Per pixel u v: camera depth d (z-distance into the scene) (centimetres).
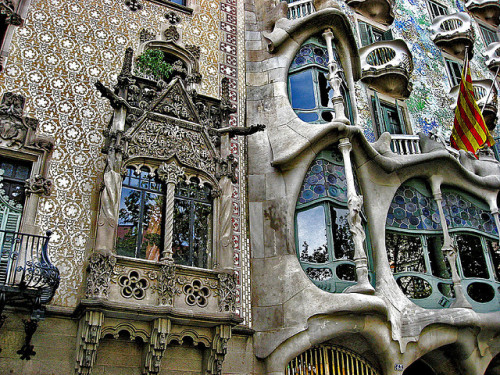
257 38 1563
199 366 1072
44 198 1070
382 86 1755
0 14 1191
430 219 1465
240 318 1054
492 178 1566
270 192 1299
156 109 1197
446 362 1359
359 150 1377
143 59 1312
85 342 923
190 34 1470
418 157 1453
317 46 1534
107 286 963
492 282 1438
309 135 1302
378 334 1158
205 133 1229
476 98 2012
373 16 1961
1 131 1083
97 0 1358
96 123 1198
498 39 2455
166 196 1122
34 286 884
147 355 988
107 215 1016
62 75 1213
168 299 1008
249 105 1439
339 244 1267
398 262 1374
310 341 1114
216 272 1090
